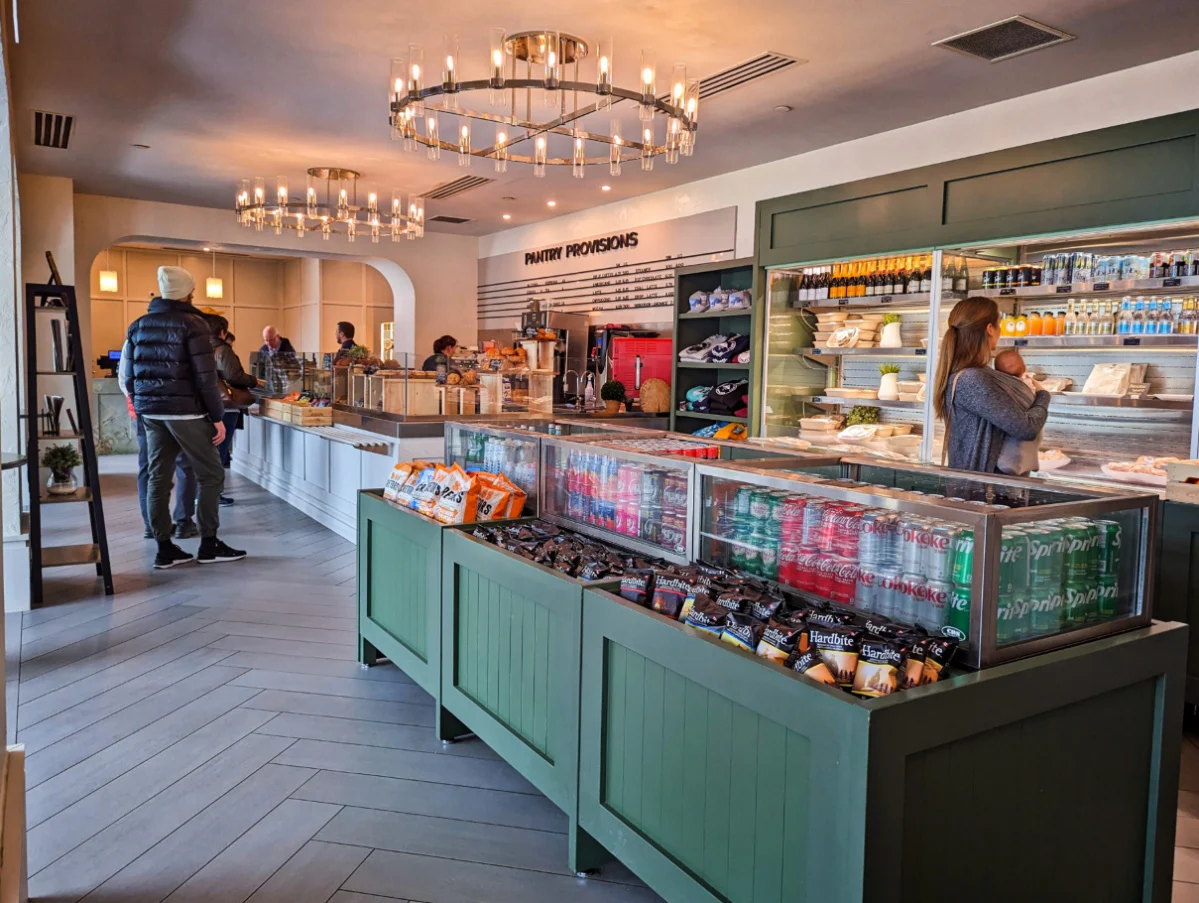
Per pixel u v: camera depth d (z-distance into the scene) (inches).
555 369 317.4
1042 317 176.6
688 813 73.9
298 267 550.3
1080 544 73.7
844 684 65.7
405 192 307.7
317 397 291.1
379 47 167.2
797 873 62.7
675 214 289.3
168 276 206.4
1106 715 72.8
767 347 231.1
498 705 105.3
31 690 133.5
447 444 163.5
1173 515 129.6
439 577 118.3
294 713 127.0
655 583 83.4
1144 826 77.6
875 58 165.3
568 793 89.8
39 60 175.6
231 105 206.4
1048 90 181.5
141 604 180.4
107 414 436.8
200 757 112.6
